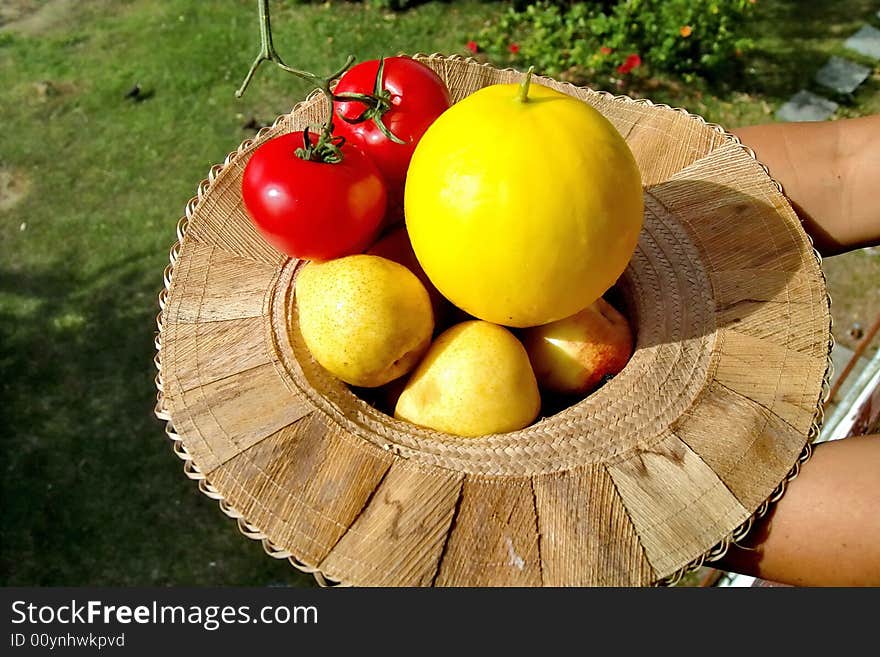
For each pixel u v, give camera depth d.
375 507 0.82
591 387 0.97
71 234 2.45
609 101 1.22
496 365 0.87
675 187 1.10
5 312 2.27
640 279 1.00
